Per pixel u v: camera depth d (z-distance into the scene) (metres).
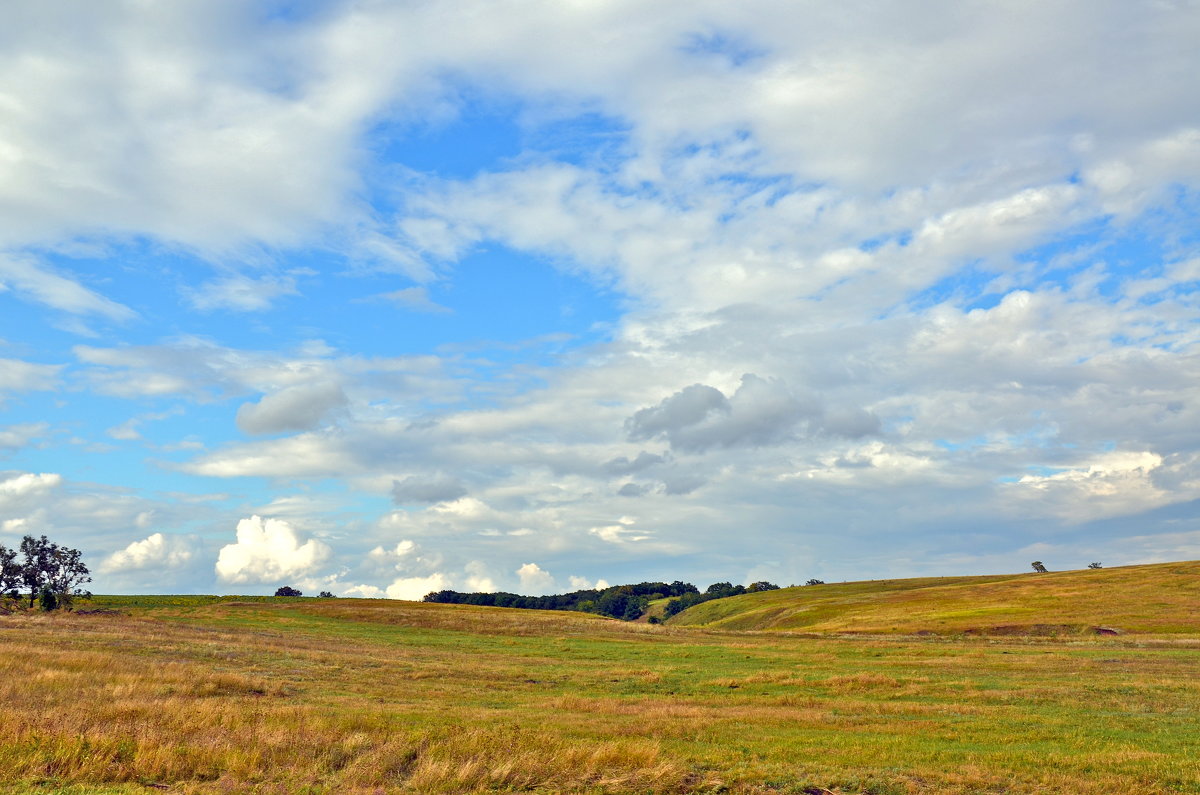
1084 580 120.00
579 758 15.81
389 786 14.09
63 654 33.19
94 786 12.98
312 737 16.84
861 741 20.11
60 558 101.62
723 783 14.68
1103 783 14.84
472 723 21.59
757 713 25.92
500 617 86.50
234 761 14.60
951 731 22.02
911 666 43.53
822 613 126.31
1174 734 21.36
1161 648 54.34
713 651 55.09
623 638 69.75
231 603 105.62
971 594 122.19
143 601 115.50
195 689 26.31
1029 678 36.69
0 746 14.48
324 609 96.75
